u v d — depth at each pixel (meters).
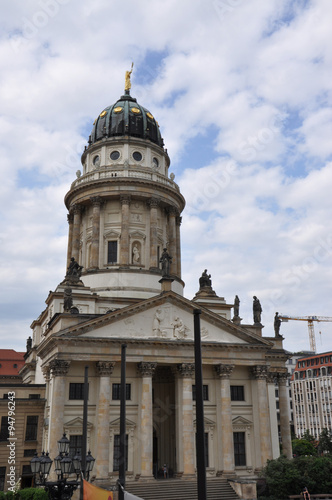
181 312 66.56
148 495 54.88
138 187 86.69
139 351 63.19
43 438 67.62
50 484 31.77
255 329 76.25
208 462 64.06
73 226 89.75
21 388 73.88
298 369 164.00
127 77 104.31
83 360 60.84
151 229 85.69
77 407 60.84
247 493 57.34
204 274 82.12
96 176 88.69
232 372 69.44
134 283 80.12
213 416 65.94
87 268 86.12
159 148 94.19
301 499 57.97
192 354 65.06
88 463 36.59
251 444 67.00
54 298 73.12
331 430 121.19
